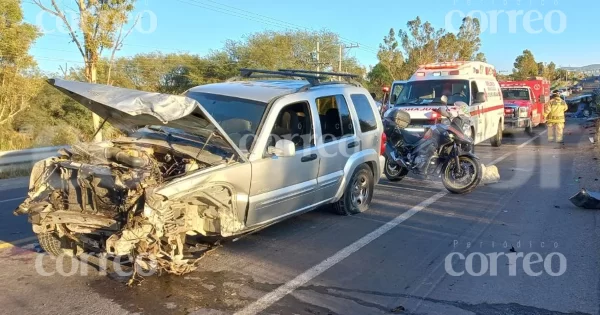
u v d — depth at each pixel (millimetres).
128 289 4953
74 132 20969
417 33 45500
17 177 13023
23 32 20656
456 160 9312
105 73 25078
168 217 4871
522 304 4648
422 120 13633
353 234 6809
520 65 73625
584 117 34781
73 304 4625
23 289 4945
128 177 4879
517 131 23656
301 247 6246
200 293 4867
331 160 7012
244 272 5406
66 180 5277
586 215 7703
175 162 5453
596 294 4844
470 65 15758
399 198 9023
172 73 39625
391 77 47375
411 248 6234
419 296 4828
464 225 7250
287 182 6207
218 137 5508
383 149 8359
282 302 4676
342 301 4711
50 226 5234
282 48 44094
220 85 7160
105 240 5121
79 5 17359
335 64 52000
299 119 6617
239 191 5539
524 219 7531
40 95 25328
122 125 6273
